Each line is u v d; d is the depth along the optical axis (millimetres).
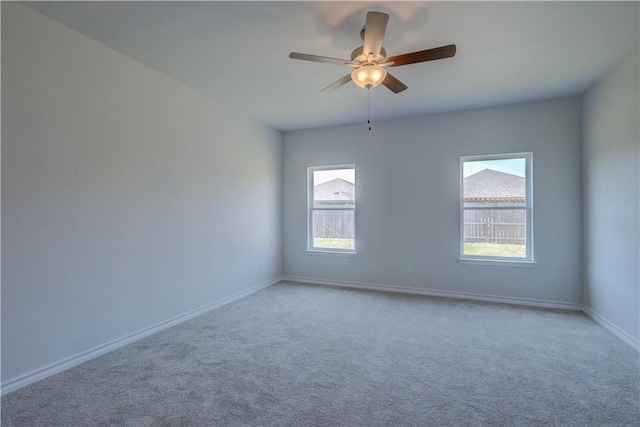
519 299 3979
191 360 2514
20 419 1800
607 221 3131
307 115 4445
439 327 3203
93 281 2537
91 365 2416
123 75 2762
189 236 3471
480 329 3146
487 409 1880
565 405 1912
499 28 2334
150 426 1746
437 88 3479
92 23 2299
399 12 2145
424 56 2166
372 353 2631
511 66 2955
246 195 4441
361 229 4816
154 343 2826
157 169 3092
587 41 2516
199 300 3600
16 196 2072
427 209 4434
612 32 2387
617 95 2941
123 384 2162
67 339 2361
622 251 2879
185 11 2156
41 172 2197
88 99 2492
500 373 2295
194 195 3535
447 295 4328
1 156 2002
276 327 3221
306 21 2264
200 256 3619
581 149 3693
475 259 4199
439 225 4371
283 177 5355
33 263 2162
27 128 2123
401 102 3920
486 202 4211
